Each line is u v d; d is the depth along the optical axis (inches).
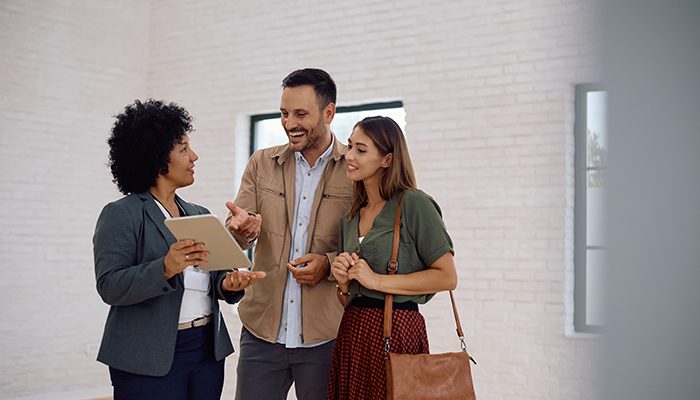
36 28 281.9
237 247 90.0
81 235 292.0
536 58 219.1
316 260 112.8
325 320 116.5
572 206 215.3
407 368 92.3
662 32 26.3
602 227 26.9
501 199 222.4
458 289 227.1
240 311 123.2
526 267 216.8
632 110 26.4
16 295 272.4
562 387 208.8
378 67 250.5
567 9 214.1
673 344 25.4
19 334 272.7
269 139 289.6
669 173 26.0
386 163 102.2
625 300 26.2
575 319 216.1
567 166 213.2
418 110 240.2
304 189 120.6
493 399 219.0
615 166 26.8
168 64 311.1
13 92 275.1
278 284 118.9
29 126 279.0
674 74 26.1
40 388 277.3
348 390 99.6
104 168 300.5
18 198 274.8
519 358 215.8
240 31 290.0
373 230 101.5
